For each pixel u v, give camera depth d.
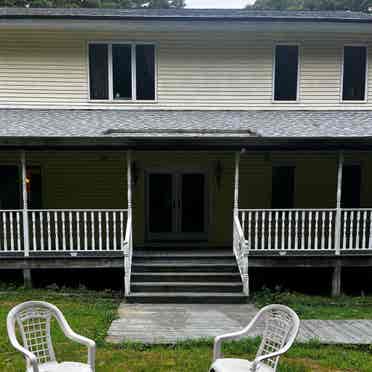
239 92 12.45
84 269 10.71
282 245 9.86
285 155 12.38
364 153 12.41
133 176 12.14
